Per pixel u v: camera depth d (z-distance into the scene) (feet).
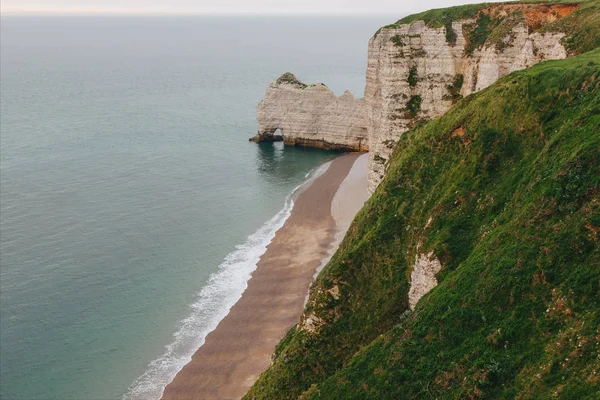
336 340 124.47
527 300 85.35
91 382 162.50
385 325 119.85
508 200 109.91
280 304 199.41
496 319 87.56
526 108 122.72
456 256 109.50
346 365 103.35
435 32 211.82
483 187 118.62
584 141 97.55
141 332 185.06
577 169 92.68
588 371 70.95
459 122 136.98
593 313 76.38
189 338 182.09
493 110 128.57
